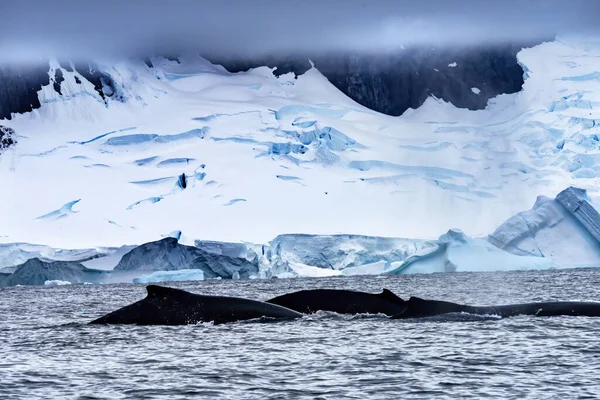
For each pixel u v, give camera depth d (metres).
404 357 84.44
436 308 111.75
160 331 104.00
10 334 111.94
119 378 76.06
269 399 66.75
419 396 67.06
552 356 83.69
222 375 76.75
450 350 87.94
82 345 96.19
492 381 72.31
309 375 76.19
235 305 110.88
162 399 67.38
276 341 95.56
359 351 88.31
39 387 72.56
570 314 111.69
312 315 114.75
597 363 79.75
